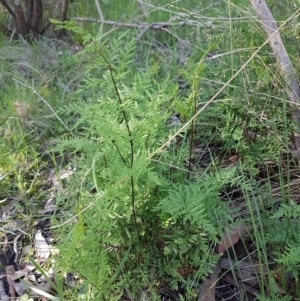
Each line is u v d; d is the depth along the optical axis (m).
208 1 2.94
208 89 2.15
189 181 1.66
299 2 2.08
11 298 1.72
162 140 1.71
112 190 1.45
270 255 1.65
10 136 2.34
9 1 3.33
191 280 1.60
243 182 1.65
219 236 1.69
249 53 2.10
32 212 2.03
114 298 1.51
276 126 1.93
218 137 2.10
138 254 1.59
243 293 1.60
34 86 2.74
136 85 1.54
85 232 1.47
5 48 3.09
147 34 3.10
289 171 1.78
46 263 1.81
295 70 1.93
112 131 1.41
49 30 3.38
